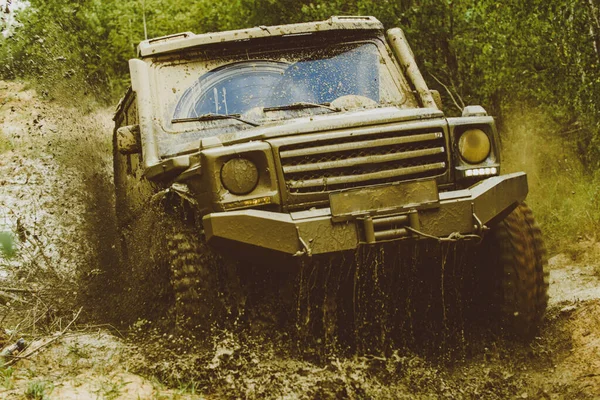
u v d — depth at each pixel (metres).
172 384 4.63
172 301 5.06
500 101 9.50
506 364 4.96
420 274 5.07
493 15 9.08
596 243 7.16
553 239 7.52
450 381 4.79
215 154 4.68
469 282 5.30
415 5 9.78
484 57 9.10
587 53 8.59
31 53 9.70
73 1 13.36
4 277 6.73
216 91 5.82
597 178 8.18
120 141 5.66
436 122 4.93
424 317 5.23
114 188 8.03
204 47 5.96
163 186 5.34
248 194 4.70
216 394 4.57
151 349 4.97
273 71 5.95
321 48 6.09
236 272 4.95
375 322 5.02
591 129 8.52
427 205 4.67
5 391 4.15
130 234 6.54
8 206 7.69
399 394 4.60
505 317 5.15
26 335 5.27
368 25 6.17
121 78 14.21
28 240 7.03
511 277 5.07
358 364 4.82
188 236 4.98
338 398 4.55
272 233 4.55
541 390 4.57
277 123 5.44
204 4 14.32
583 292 5.96
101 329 5.73
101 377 4.52
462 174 4.95
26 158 9.22
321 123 4.85
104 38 14.96
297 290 4.88
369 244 4.59
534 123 9.31
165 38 6.00
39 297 6.04
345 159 4.79
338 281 4.82
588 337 5.11
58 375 4.55
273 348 4.87
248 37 5.99
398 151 4.87
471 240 4.75
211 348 4.85
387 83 5.98
